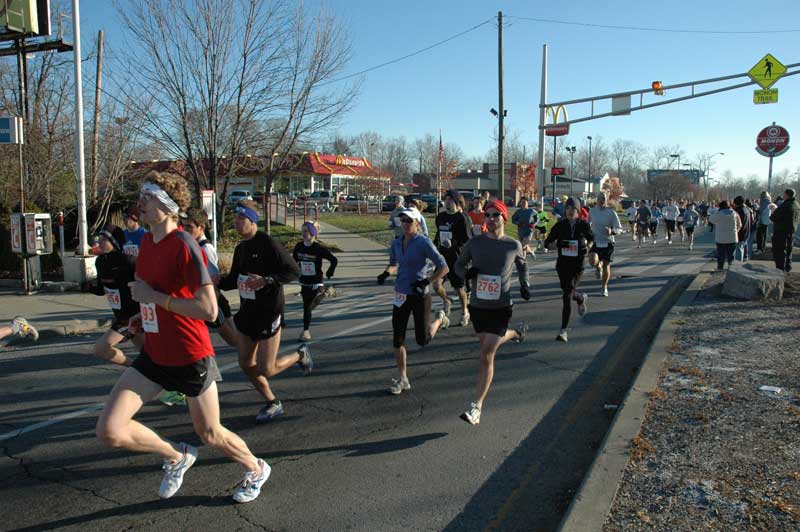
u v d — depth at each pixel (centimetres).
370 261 1831
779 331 804
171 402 561
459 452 464
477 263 527
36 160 1550
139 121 1797
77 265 1223
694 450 430
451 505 383
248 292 497
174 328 341
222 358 734
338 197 5162
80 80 1230
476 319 526
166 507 378
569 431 507
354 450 466
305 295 820
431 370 684
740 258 1653
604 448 435
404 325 602
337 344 809
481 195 1220
